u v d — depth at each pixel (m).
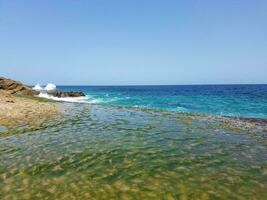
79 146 15.82
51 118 25.56
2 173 11.41
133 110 36.97
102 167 12.35
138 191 9.89
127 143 16.83
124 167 12.41
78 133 19.47
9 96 41.78
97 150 15.05
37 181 10.63
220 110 45.88
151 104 56.75
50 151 14.67
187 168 12.50
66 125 22.58
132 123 24.89
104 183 10.55
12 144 15.91
